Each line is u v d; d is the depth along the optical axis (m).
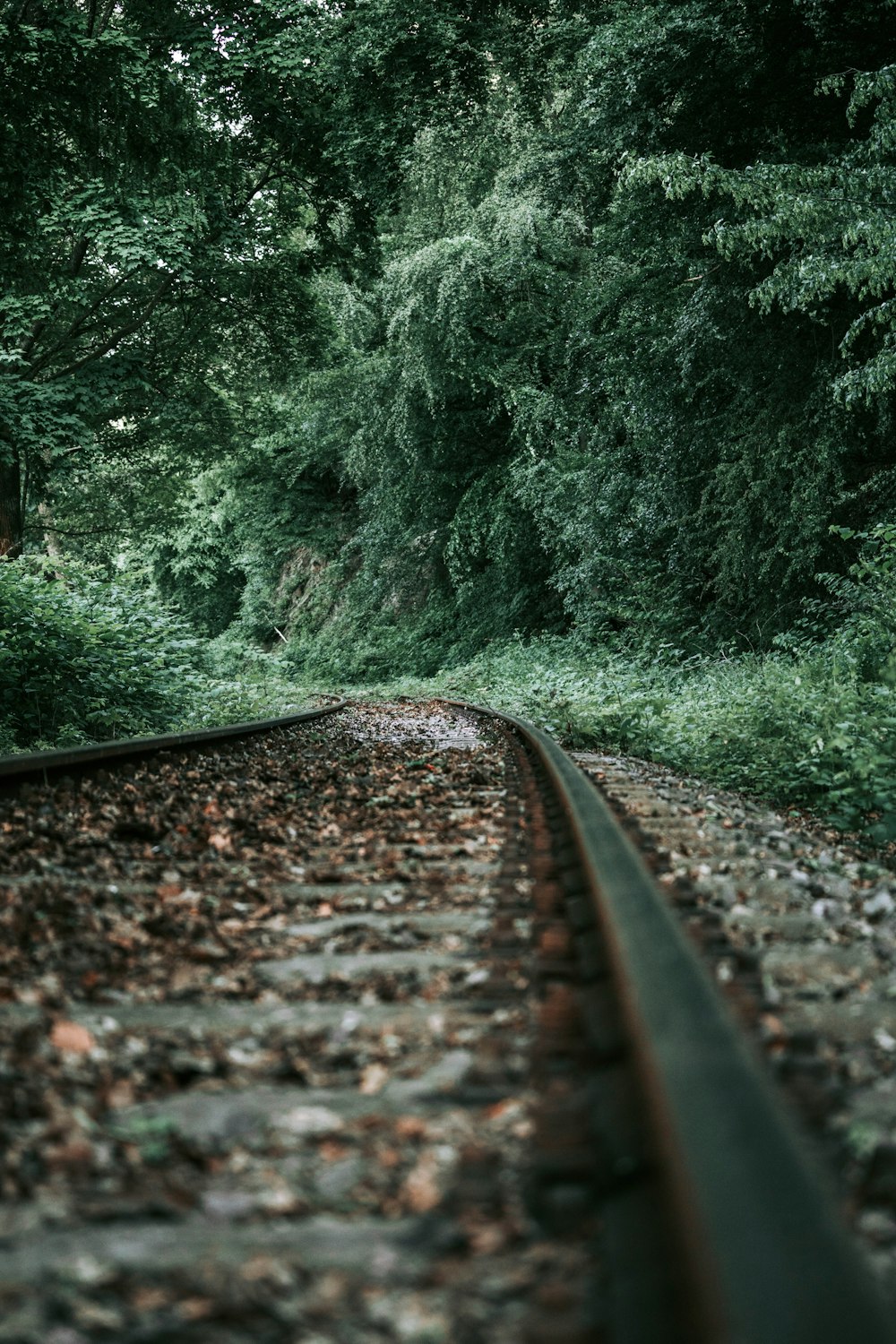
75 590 18.80
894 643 13.13
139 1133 2.57
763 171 15.44
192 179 22.38
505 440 35.81
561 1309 1.78
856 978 3.84
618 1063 2.62
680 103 18.38
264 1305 1.84
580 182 21.38
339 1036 3.28
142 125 19.25
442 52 21.45
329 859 6.28
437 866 5.91
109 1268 1.96
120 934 4.50
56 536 38.06
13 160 17.92
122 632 17.67
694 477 21.30
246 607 54.44
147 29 20.91
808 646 16.75
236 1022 3.44
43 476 25.98
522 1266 1.95
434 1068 2.96
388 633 43.06
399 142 22.09
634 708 15.04
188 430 30.30
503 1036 3.12
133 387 27.30
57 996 3.62
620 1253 1.85
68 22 17.77
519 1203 2.17
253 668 34.84
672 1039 2.24
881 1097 2.74
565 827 6.00
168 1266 1.97
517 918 4.51
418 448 35.50
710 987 2.49
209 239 24.48
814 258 14.80
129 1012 3.54
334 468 47.62
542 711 18.00
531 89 23.47
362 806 8.44
